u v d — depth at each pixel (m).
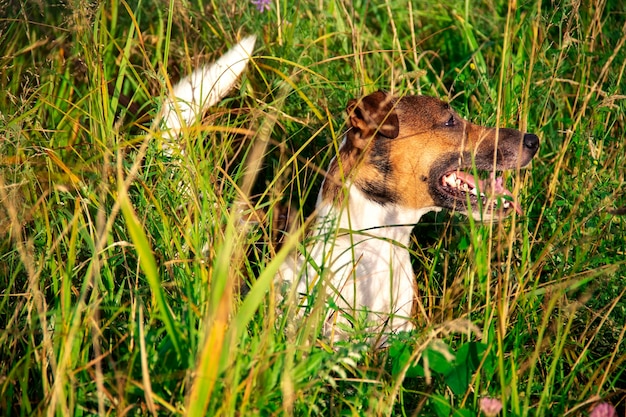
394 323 6.95
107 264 5.88
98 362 4.81
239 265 5.75
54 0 8.92
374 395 5.29
